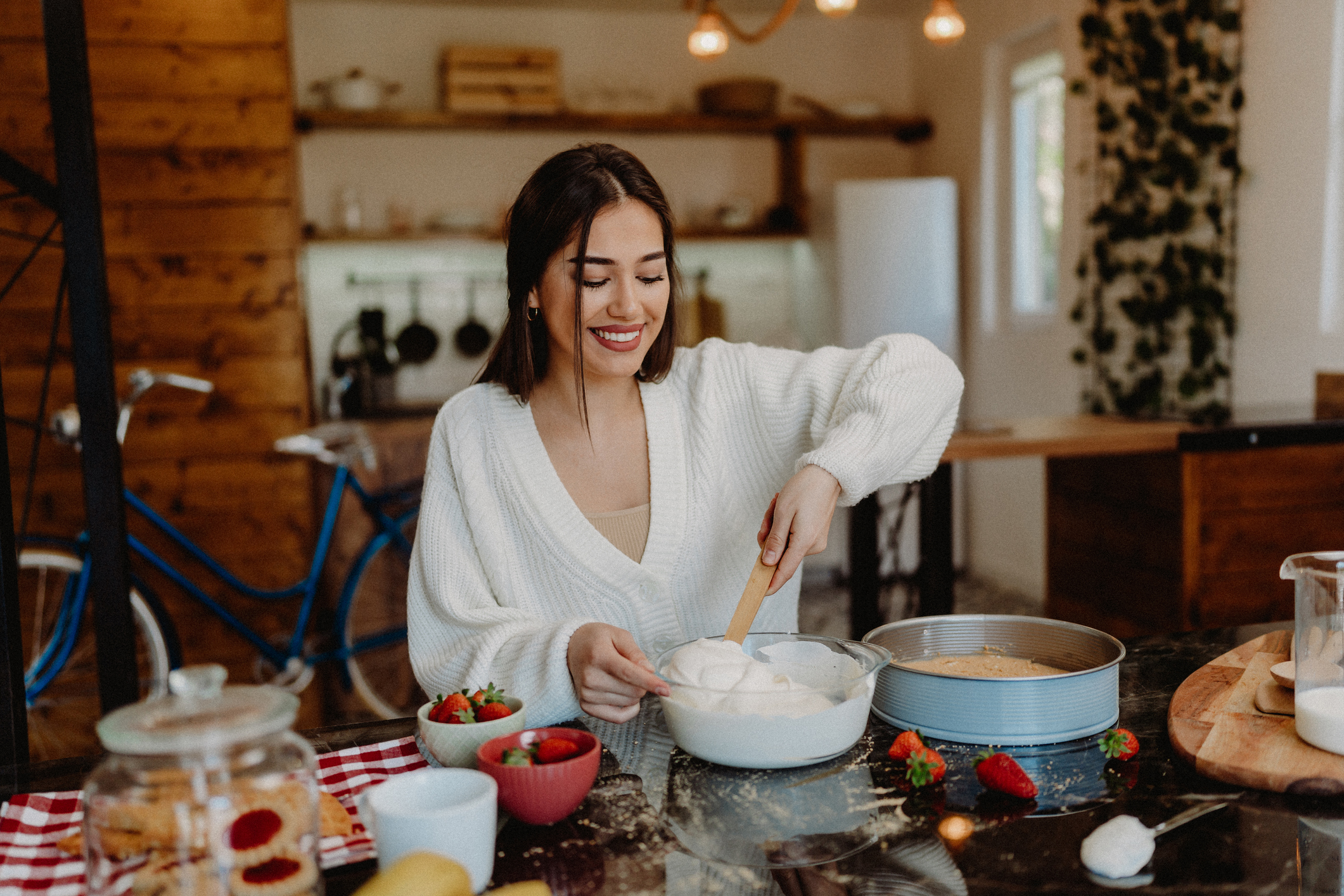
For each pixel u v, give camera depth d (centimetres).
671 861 75
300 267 342
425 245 440
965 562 491
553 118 446
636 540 131
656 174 502
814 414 129
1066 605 323
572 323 116
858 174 521
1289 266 299
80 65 156
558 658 98
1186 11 324
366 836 78
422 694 355
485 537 124
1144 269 353
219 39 327
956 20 251
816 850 76
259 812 62
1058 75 422
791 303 520
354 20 458
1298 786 82
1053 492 327
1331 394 285
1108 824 74
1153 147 345
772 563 105
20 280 313
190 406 336
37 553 276
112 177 326
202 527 338
